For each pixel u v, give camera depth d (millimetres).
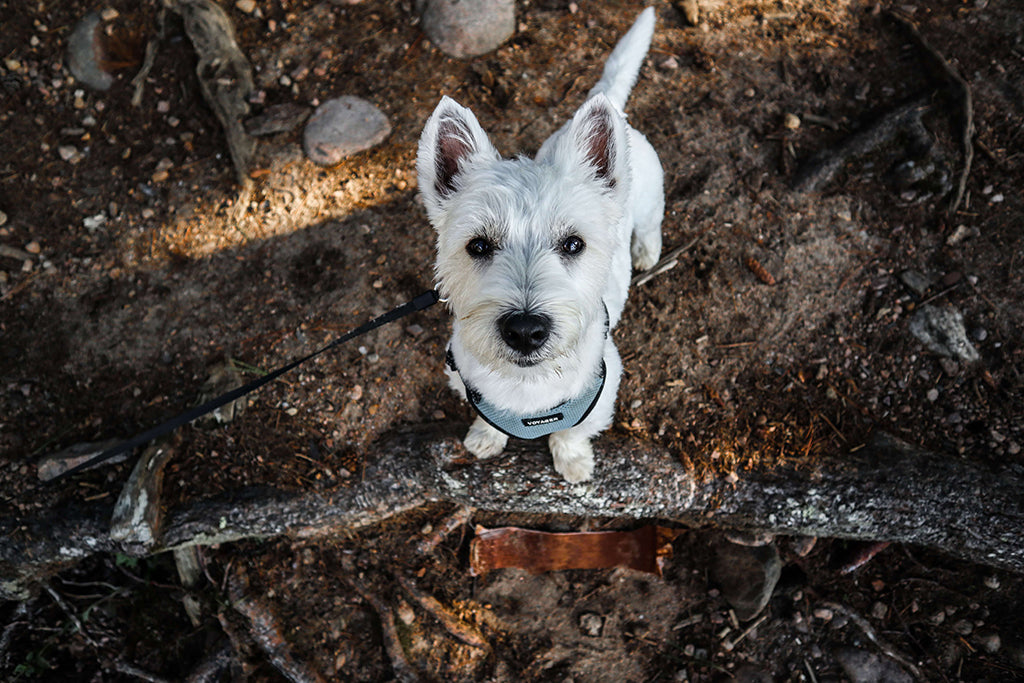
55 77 922
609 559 788
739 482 738
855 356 793
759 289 819
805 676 754
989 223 824
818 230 837
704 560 784
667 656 775
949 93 864
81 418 800
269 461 768
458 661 771
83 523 750
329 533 780
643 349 804
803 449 752
